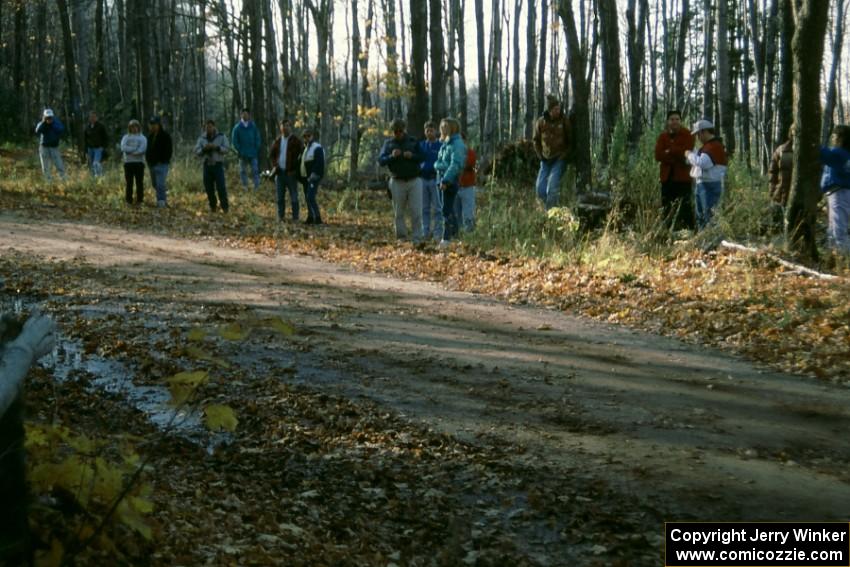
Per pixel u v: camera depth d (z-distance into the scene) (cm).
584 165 1795
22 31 4431
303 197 2189
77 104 3006
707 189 1408
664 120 1716
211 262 1255
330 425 618
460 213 1570
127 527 379
